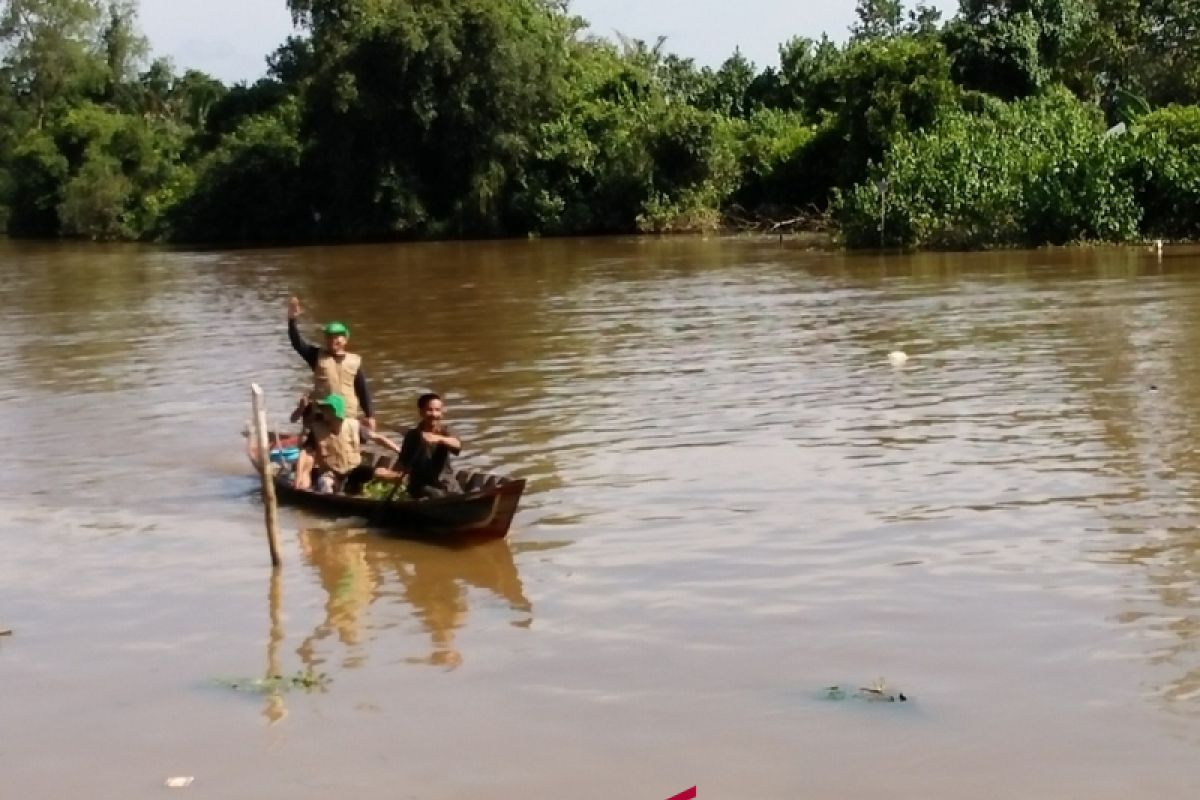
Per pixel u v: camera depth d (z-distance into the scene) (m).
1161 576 9.52
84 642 9.20
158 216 65.06
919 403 15.70
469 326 24.91
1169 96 54.50
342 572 10.54
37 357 22.73
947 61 50.41
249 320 27.47
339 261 44.34
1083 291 25.94
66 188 69.75
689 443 14.15
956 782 6.73
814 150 53.91
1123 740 7.11
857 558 10.18
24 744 7.59
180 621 9.56
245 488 13.27
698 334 22.39
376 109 55.03
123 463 14.45
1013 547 10.28
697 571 10.05
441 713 7.79
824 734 7.29
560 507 11.94
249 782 7.04
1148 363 17.58
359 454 12.96
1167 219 37.66
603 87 59.94
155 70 89.06
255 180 60.78
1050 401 15.47
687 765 7.01
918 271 31.69
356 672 8.48
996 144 40.09
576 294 29.98
